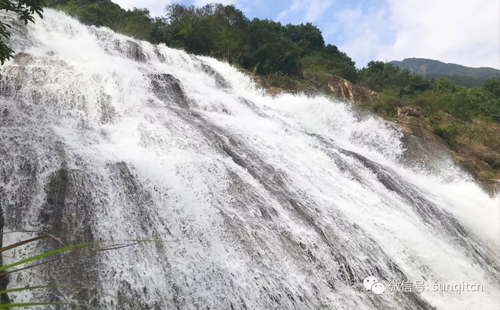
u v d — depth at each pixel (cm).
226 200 779
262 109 1587
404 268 830
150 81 1277
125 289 542
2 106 812
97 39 1580
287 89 2206
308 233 781
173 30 2648
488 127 2766
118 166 737
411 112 2306
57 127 828
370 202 1036
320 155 1222
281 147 1158
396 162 1734
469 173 1827
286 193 894
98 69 1161
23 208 589
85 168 699
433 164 1764
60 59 1138
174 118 1081
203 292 590
